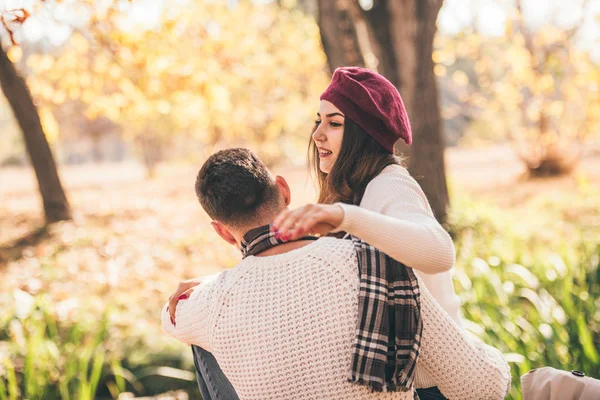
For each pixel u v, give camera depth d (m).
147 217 12.25
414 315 1.33
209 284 1.45
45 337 4.41
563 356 3.39
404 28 6.56
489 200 12.85
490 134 25.81
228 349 1.36
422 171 7.23
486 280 4.69
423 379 1.71
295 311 1.31
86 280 6.79
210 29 8.72
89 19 5.11
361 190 1.71
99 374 3.58
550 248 7.04
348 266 1.33
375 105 1.67
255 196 1.41
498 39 13.83
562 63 13.34
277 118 18.09
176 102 8.22
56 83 8.94
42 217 11.19
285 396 1.33
